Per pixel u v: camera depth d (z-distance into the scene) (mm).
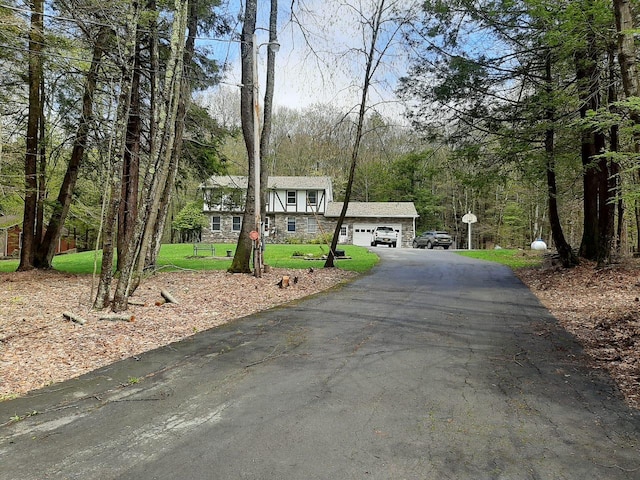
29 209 14688
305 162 32000
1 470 2842
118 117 7887
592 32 9414
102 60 11000
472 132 13312
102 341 6008
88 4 8656
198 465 2896
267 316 7789
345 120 16234
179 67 8188
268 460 2959
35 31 9609
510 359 5262
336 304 8945
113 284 11727
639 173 7629
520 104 12430
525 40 11930
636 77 6438
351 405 3883
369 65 15438
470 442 3229
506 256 21453
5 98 12820
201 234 37719
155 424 3514
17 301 9297
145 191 8078
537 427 3480
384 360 5191
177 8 7941
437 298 9656
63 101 13328
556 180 15031
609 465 2928
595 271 11992
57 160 16594
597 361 5180
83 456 3018
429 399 4027
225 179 22766
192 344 5941
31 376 4664
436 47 12820
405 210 36969
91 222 20562
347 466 2889
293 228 37469
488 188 14320
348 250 26000
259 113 12828
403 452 3076
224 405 3891
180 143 13219
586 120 6906
